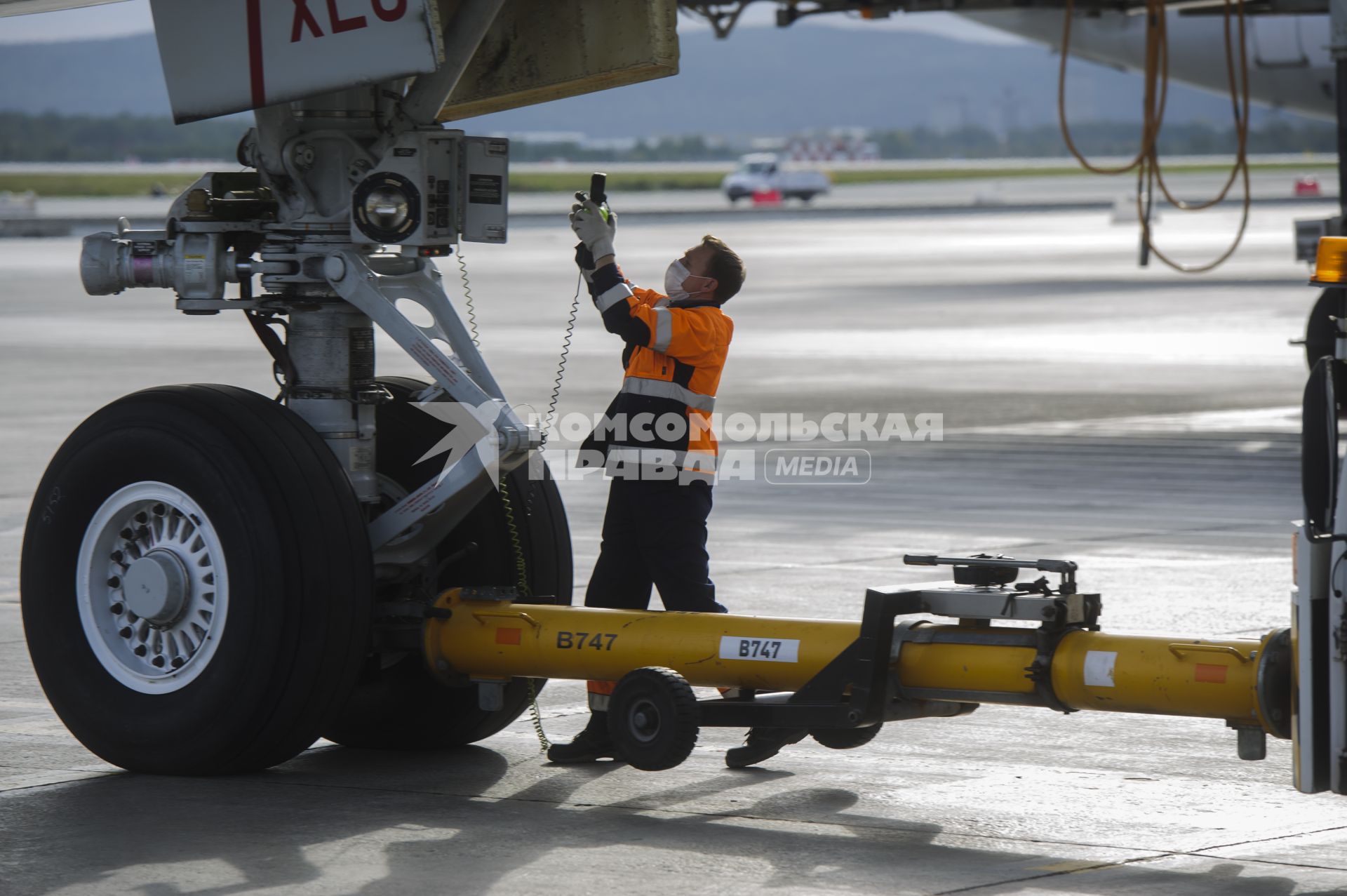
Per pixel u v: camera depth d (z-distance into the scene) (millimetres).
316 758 16531
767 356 63844
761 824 14102
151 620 15484
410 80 16750
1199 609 22891
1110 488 34875
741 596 24109
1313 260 37094
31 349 66688
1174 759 16266
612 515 16438
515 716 16719
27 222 175250
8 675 20016
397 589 16953
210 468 15086
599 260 15594
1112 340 69062
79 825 13977
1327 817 14266
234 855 13141
